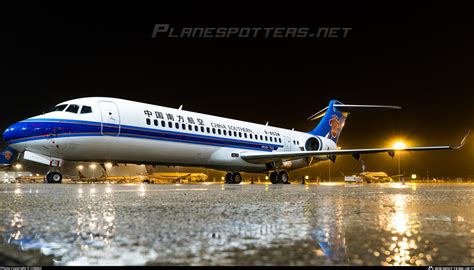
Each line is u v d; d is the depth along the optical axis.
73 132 16.47
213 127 21.61
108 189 10.41
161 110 19.39
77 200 5.93
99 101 17.42
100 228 2.85
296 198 6.49
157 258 1.87
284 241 2.34
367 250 2.08
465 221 3.32
